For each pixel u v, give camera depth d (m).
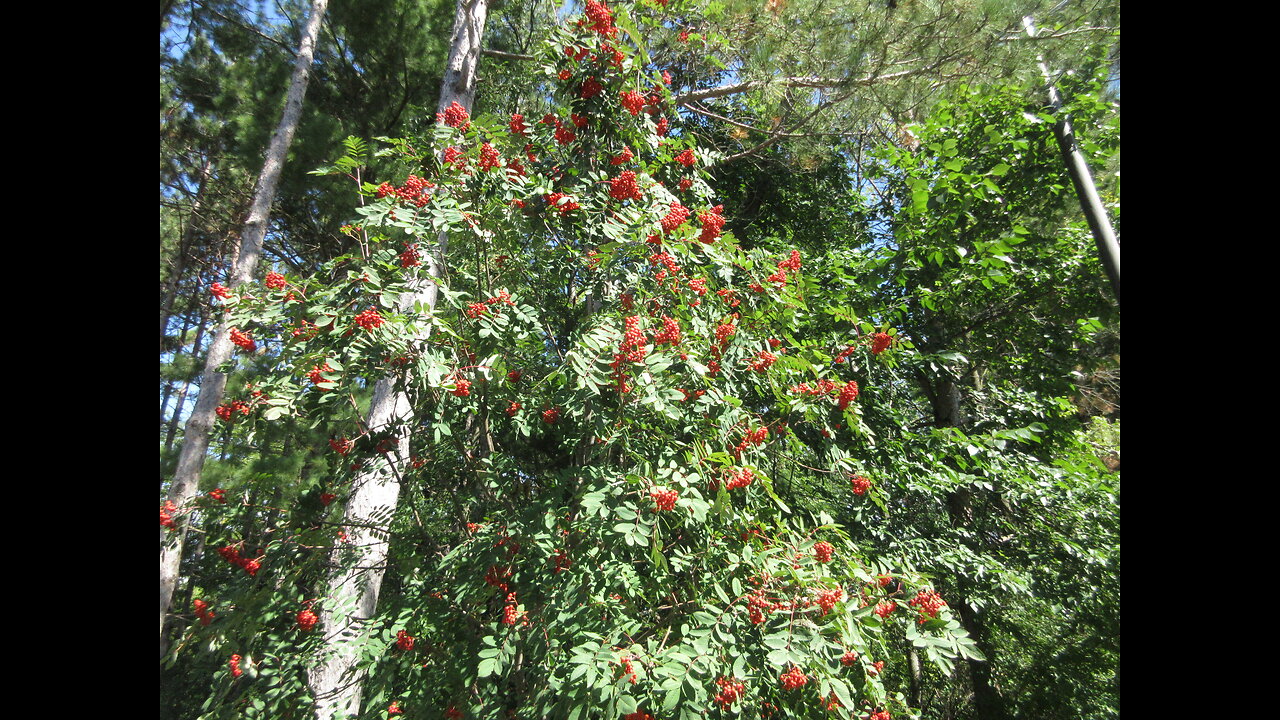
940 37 5.30
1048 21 4.82
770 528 3.00
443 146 3.35
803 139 7.09
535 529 2.88
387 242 3.28
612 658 2.13
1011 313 7.34
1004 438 5.32
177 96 8.34
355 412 3.13
